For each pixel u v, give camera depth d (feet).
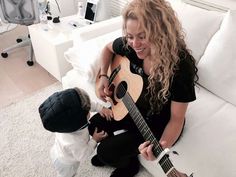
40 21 7.70
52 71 7.39
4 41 9.64
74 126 3.76
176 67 3.16
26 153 5.48
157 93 3.43
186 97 3.25
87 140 4.17
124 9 3.08
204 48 4.95
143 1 2.92
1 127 6.08
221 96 4.69
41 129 6.01
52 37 6.81
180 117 3.45
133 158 4.84
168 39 2.97
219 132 4.03
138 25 2.93
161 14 2.89
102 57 4.63
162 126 3.85
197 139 3.93
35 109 6.58
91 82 5.08
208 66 4.70
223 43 4.46
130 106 3.85
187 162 3.84
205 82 4.83
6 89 7.30
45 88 7.31
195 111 4.40
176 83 3.21
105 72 4.64
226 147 3.81
